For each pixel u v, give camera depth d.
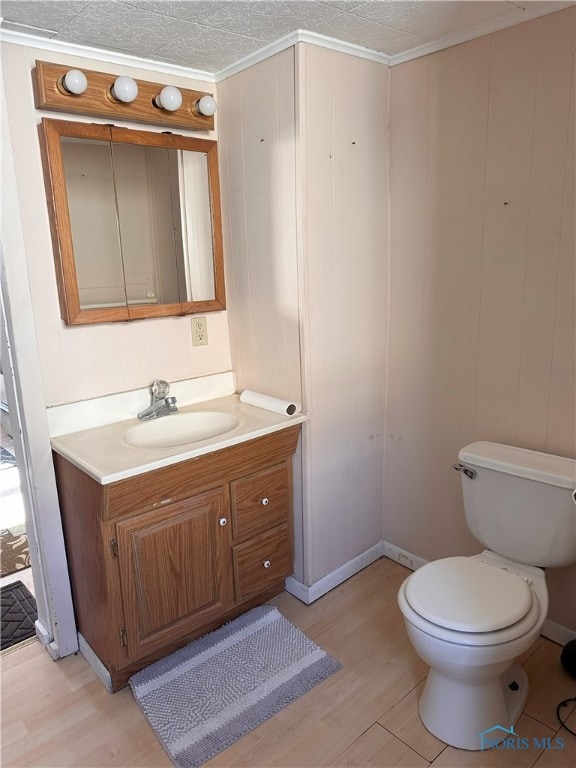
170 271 2.07
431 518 2.29
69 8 1.47
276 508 2.07
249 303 2.17
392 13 1.63
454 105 1.89
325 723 1.64
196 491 1.80
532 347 1.84
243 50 1.84
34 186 1.72
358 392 2.23
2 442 4.16
